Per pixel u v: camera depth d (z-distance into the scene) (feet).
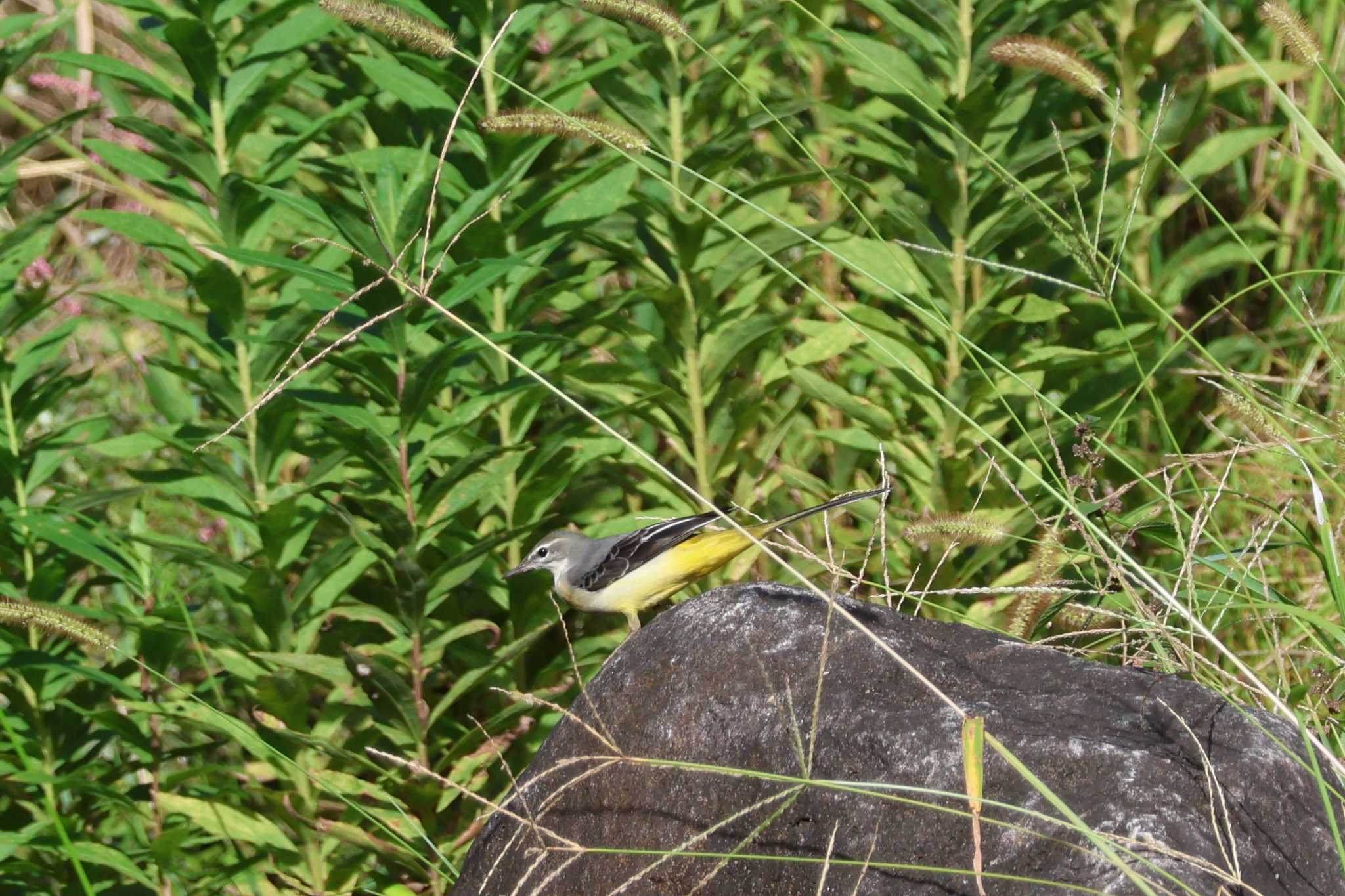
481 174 34.78
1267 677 31.01
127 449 32.91
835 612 23.00
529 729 34.58
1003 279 37.14
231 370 33.14
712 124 41.91
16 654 30.63
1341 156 43.29
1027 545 39.45
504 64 33.78
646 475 39.09
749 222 37.14
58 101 59.52
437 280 30.45
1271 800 18.61
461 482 32.78
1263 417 28.78
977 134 35.58
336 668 31.58
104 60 31.37
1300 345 42.16
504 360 34.71
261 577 31.09
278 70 36.32
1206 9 23.54
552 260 39.73
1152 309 37.91
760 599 23.62
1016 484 37.45
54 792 32.83
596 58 39.68
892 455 37.47
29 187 57.67
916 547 36.63
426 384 30.89
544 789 23.63
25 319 32.86
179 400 36.27
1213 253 39.29
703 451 37.73
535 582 35.70
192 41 30.73
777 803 20.48
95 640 27.53
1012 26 35.76
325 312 30.83
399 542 32.27
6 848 30.71
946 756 19.45
